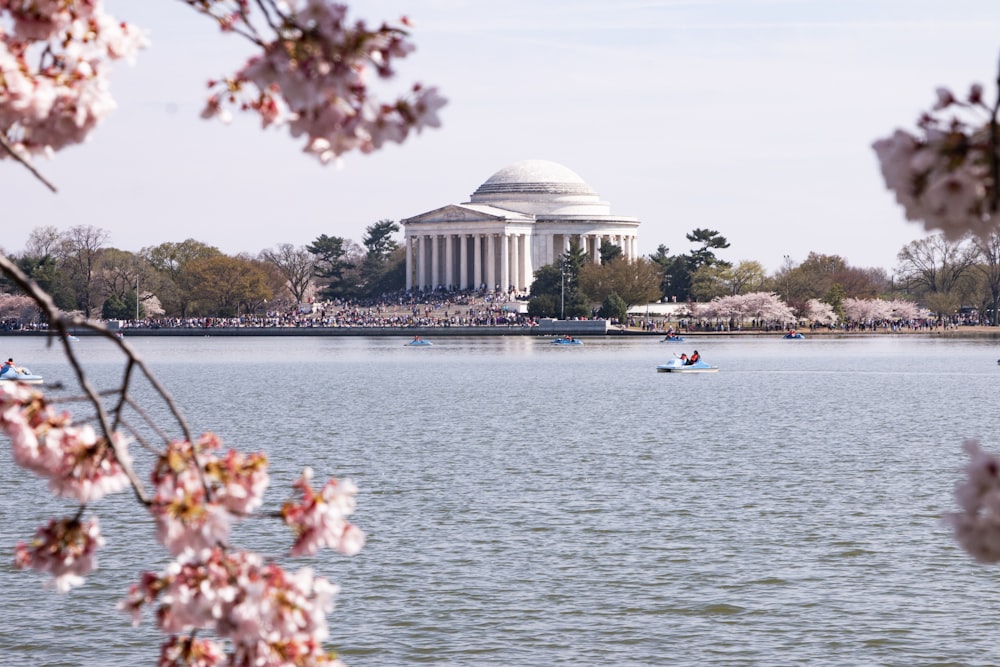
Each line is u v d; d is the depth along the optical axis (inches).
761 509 4955.7
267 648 1206.9
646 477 5895.7
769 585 3732.8
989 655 3090.6
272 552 4128.9
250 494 1235.9
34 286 1140.5
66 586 1274.6
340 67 980.6
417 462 6550.2
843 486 5551.2
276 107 1096.8
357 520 4744.1
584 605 3528.5
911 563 3973.9
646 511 4931.1
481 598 3602.4
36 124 1142.3
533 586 3732.8
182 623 1190.9
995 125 837.2
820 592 3646.7
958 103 846.5
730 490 5457.7
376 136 1009.5
